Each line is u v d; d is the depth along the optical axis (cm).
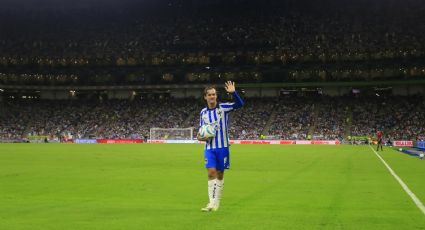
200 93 10744
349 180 2028
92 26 11612
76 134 9731
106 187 1747
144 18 11712
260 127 9169
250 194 1543
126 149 5550
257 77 10225
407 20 10056
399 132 8325
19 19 11556
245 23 10956
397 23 10069
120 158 3719
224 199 1416
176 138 8862
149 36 11169
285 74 10075
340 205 1284
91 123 10031
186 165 2961
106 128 9825
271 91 10369
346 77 9731
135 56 10794
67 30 11469
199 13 11556
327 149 5703
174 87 10575
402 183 1886
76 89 10894
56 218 1071
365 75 9631
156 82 10694
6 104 10738
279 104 9812
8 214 1132
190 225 980
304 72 9950
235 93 1164
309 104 9644
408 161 3397
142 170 2569
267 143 8450
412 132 8269
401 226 974
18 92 11181
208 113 1176
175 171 2505
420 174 2322
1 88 10538
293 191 1628
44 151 4956
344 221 1031
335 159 3644
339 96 9856
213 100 1171
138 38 11156
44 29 11475
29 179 2059
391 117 8781
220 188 1209
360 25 10275
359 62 9769
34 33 11394
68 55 10950
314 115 9238
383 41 9750
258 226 970
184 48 10794
